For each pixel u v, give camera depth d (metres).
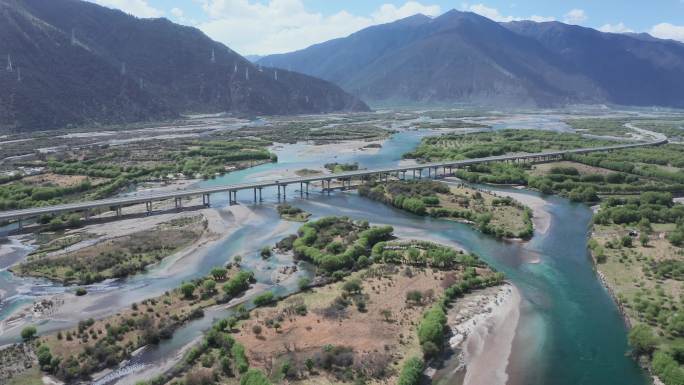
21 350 101.00
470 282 132.75
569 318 118.50
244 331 107.06
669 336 105.62
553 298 129.25
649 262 147.12
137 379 92.25
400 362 96.06
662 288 129.62
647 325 111.25
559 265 153.00
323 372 92.31
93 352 98.75
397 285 131.00
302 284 129.25
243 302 124.06
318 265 145.75
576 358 101.81
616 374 96.62
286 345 101.25
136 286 134.62
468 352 102.25
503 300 126.38
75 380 91.75
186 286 126.00
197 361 97.00
